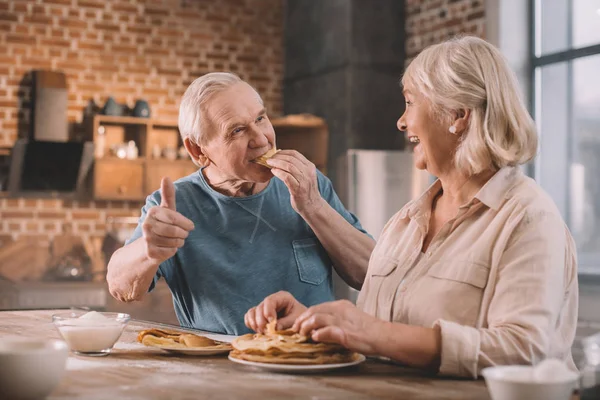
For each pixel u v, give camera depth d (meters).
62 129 5.93
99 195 6.02
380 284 1.79
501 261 1.52
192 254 2.32
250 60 6.90
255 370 1.51
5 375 1.19
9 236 5.95
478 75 1.60
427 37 6.15
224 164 2.21
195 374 1.46
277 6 7.02
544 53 5.39
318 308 1.50
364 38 6.31
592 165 5.07
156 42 6.52
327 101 6.50
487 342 1.41
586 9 5.16
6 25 6.05
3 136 6.00
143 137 6.26
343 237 2.27
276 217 2.36
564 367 1.16
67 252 6.04
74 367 1.53
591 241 5.04
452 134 1.66
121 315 1.76
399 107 6.42
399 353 1.44
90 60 6.29
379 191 5.61
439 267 1.63
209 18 6.74
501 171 1.61
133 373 1.47
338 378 1.44
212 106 2.16
